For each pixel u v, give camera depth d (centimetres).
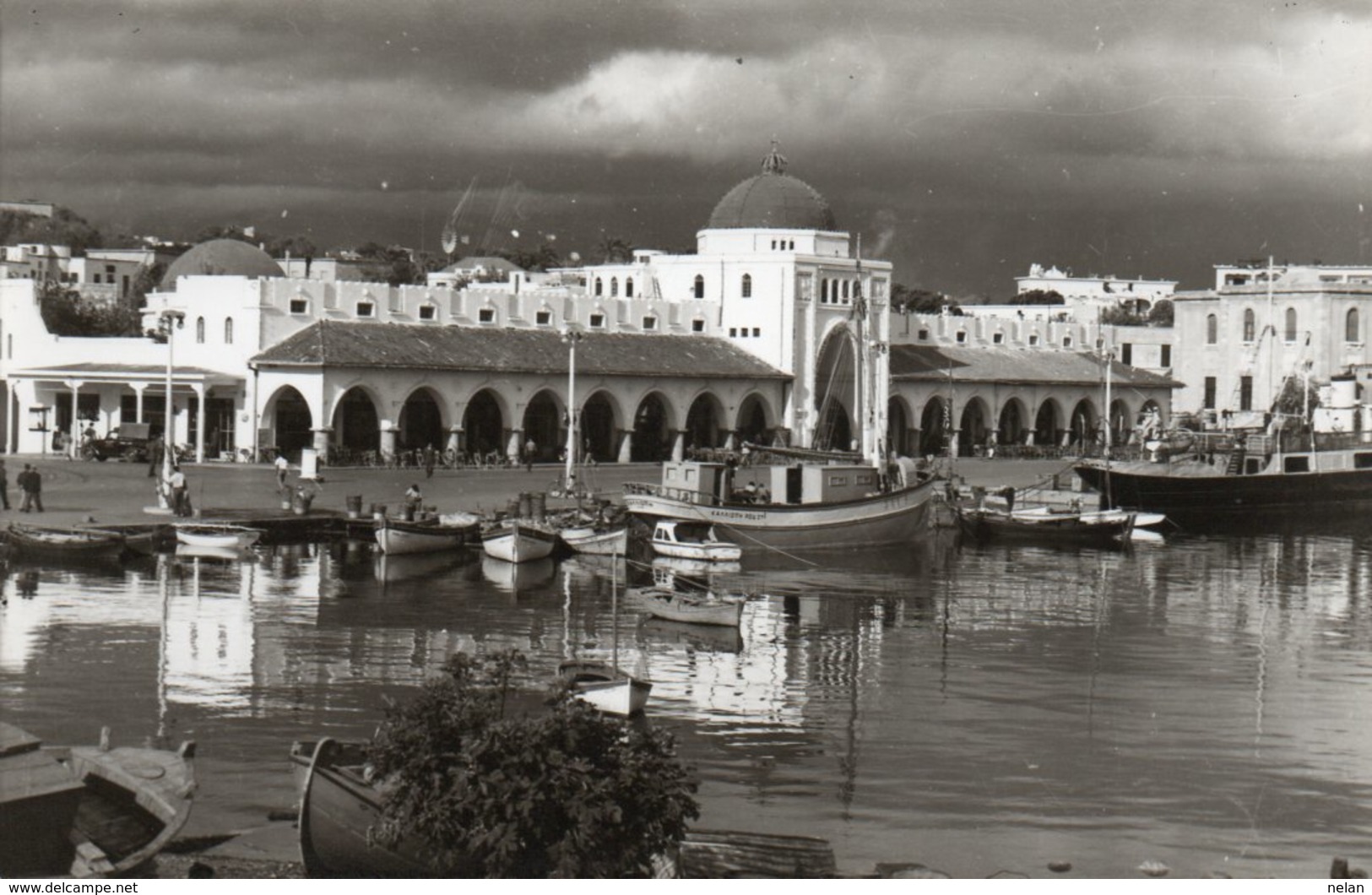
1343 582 7106
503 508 7994
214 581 5931
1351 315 14950
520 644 4928
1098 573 7275
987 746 3775
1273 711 4222
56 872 2375
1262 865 2972
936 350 14425
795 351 12588
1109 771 3575
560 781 2162
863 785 3422
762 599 6203
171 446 7575
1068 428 14900
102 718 3766
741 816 3183
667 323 12462
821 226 12988
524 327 11594
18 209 18512
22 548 6294
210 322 10300
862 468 8069
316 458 8794
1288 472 10131
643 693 3966
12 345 10612
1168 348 16825
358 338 10306
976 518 8750
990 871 2892
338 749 2522
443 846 2197
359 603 5606
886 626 5566
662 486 7775
